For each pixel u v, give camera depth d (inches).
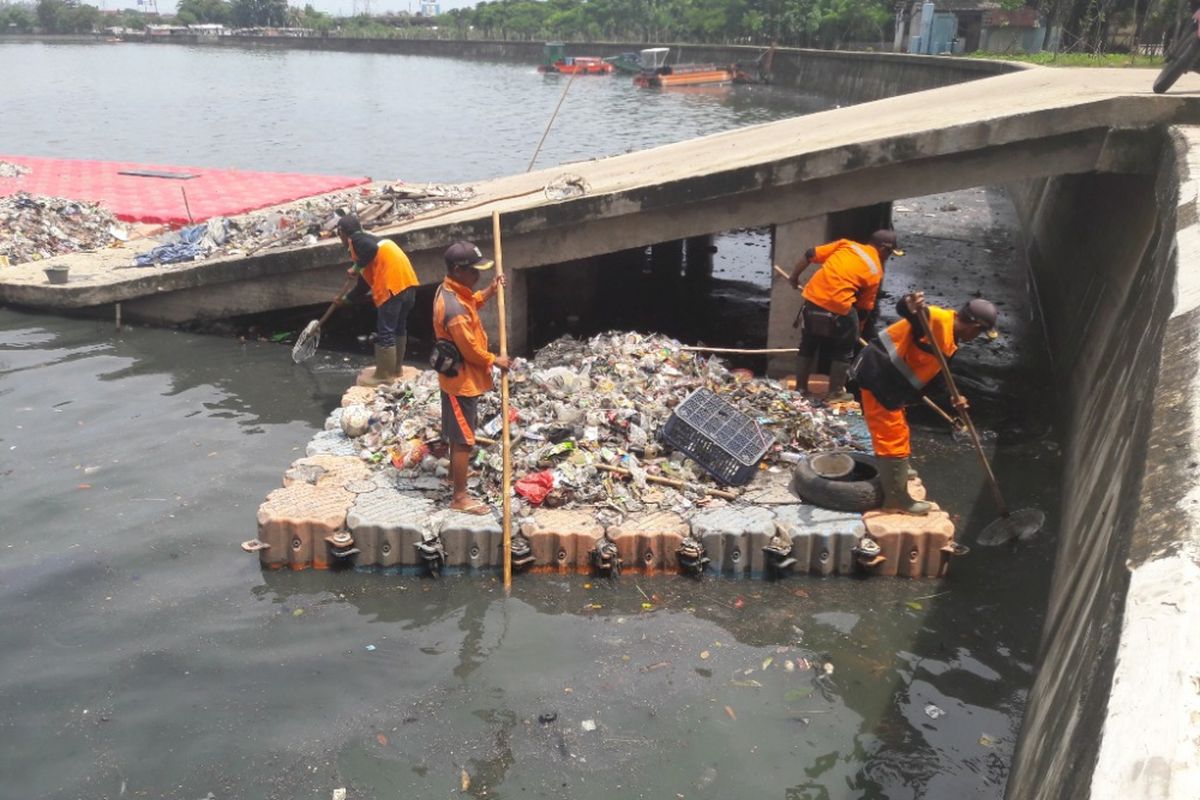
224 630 221.8
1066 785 98.7
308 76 2765.7
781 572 246.5
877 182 351.3
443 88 2353.6
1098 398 270.7
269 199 684.1
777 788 174.7
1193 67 316.8
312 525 247.0
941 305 501.4
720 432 276.8
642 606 234.5
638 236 382.0
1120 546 128.0
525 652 215.2
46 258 523.5
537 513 256.2
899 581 245.8
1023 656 214.4
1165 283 203.3
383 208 475.2
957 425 339.9
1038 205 632.4
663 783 175.8
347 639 219.5
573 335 453.7
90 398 367.2
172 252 501.0
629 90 2343.8
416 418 297.0
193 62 3476.9
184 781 175.3
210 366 406.9
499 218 388.2
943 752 184.1
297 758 181.3
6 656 210.4
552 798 172.1
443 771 178.5
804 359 341.4
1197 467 128.9
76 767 178.2
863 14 2491.4
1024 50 1496.1
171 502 282.7
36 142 1263.5
